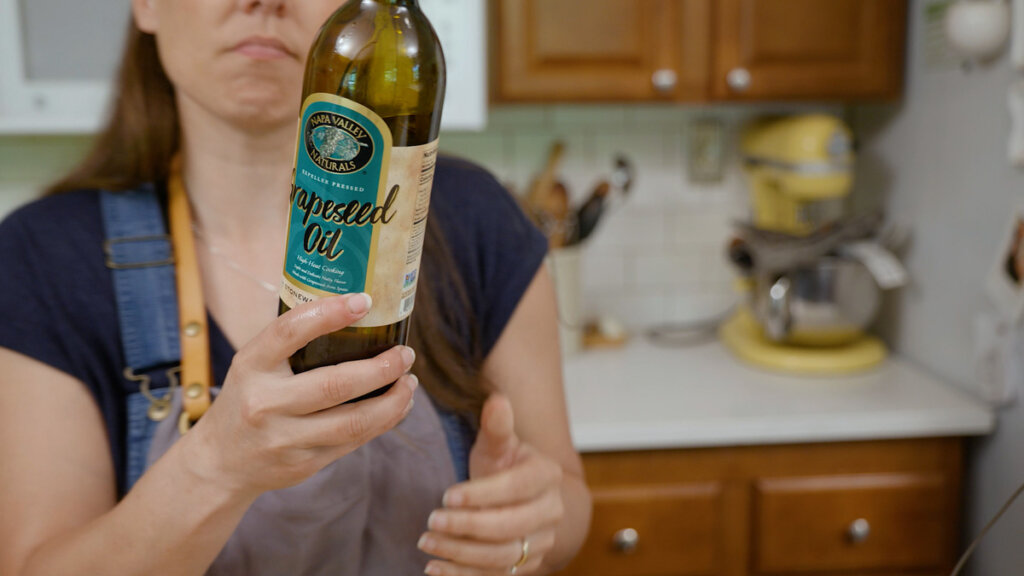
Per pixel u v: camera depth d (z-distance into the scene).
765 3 1.65
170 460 0.48
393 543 0.73
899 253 1.79
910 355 1.76
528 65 1.63
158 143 0.72
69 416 0.63
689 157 1.97
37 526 0.59
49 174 1.79
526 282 0.79
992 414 1.45
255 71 0.58
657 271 2.02
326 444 0.44
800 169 1.71
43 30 1.37
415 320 0.72
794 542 1.47
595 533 1.45
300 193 0.42
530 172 1.95
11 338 0.63
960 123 1.56
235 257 0.71
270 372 0.42
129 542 0.49
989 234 1.48
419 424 0.73
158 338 0.67
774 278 1.63
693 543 1.47
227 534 0.49
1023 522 1.38
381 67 0.43
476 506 0.61
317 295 0.42
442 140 1.92
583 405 1.51
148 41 0.70
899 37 1.71
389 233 0.42
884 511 1.47
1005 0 1.42
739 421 1.42
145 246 0.68
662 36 1.65
